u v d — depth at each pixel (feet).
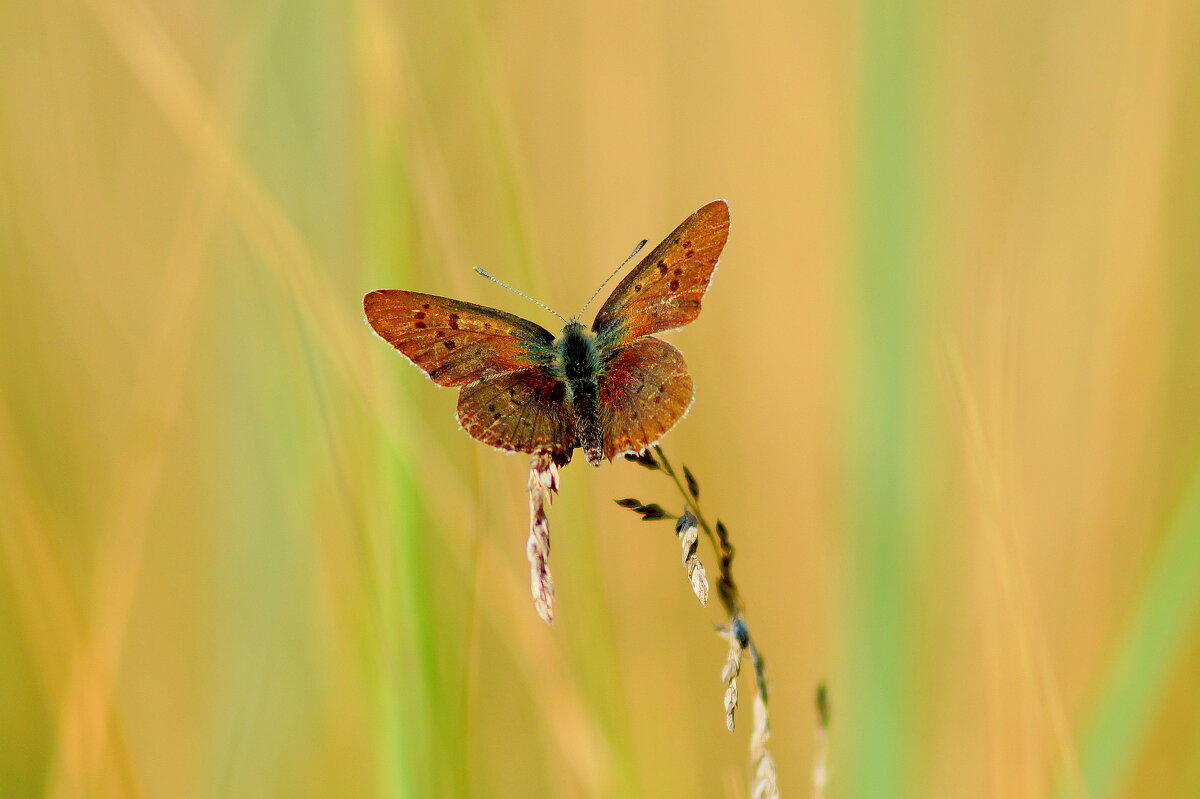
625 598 2.25
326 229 2.20
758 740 2.10
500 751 2.22
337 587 2.17
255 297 2.21
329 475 2.17
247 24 2.20
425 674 2.13
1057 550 2.22
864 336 2.19
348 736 2.18
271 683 2.19
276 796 2.18
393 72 2.18
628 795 2.17
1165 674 2.15
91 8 2.24
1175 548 2.15
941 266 2.20
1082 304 2.24
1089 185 2.26
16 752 2.17
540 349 2.15
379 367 2.16
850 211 2.20
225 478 2.21
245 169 2.18
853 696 2.18
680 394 2.13
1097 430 2.23
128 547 2.17
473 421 2.14
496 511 2.21
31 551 2.17
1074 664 2.19
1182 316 2.24
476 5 2.25
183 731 2.19
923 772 2.17
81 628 2.16
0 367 2.21
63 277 2.23
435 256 2.21
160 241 2.25
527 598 2.18
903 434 2.18
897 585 2.18
